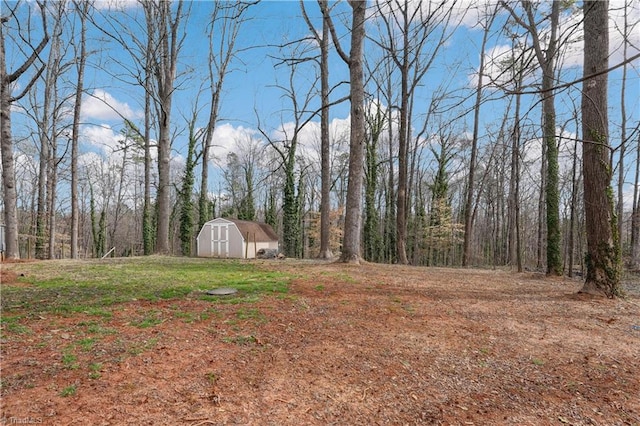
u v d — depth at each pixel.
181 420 2.28
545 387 3.06
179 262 11.87
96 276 7.58
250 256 19.95
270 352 3.50
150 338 3.63
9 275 7.41
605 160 6.68
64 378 2.70
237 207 33.41
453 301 6.00
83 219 36.25
